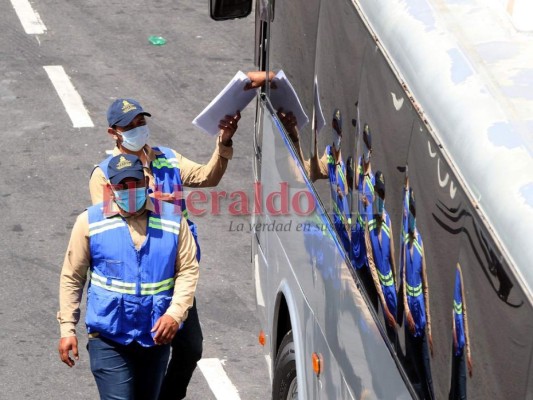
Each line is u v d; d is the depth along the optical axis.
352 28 11.59
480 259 8.12
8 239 22.38
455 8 9.98
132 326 13.98
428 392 9.38
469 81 8.82
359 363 11.46
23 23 33.00
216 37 32.69
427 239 9.30
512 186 7.77
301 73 13.98
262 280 16.50
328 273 12.70
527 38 9.35
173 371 15.57
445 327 8.93
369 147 11.02
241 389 17.98
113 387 14.25
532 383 7.44
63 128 27.17
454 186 8.59
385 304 10.59
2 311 19.94
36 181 24.77
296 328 14.21
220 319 20.03
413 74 9.53
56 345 18.97
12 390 17.77
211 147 26.58
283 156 15.03
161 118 27.88
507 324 7.72
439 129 8.88
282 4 15.16
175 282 14.18
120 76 30.08
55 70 30.22
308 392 13.84
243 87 15.55
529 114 8.38
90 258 13.95
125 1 34.94
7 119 27.55
